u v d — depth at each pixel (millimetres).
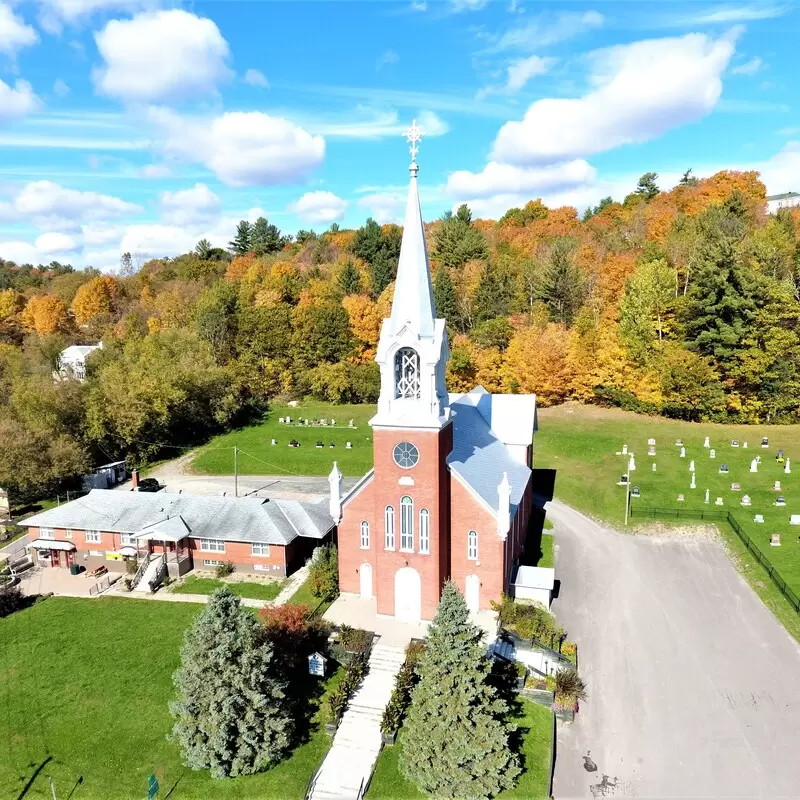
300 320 113875
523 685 36469
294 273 146250
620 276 115188
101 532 55156
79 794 30078
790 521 59156
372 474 44688
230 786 30234
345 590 46750
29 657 41594
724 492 67625
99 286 156625
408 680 35250
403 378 40469
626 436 87500
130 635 43969
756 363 88000
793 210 131500
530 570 46219
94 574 54594
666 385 92062
